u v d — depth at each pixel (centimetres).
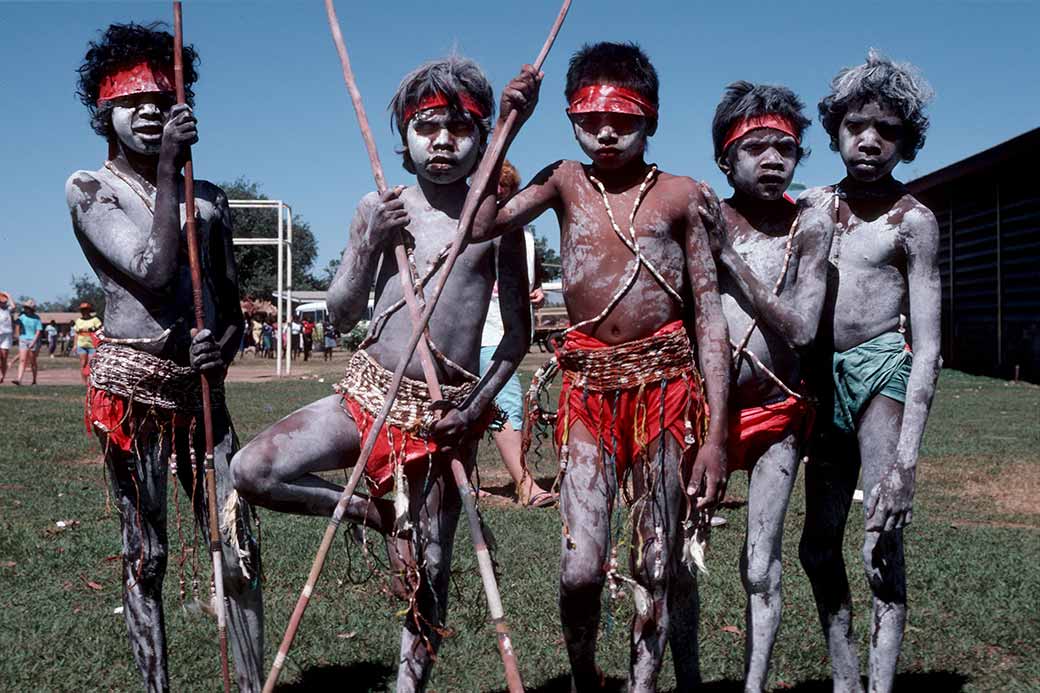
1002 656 448
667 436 340
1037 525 712
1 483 843
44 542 624
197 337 341
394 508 339
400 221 331
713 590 531
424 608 347
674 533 346
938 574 562
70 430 1234
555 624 482
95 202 350
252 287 5472
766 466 362
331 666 434
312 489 343
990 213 2314
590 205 343
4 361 2236
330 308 352
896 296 371
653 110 337
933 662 439
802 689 416
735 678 422
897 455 354
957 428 1248
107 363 354
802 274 361
